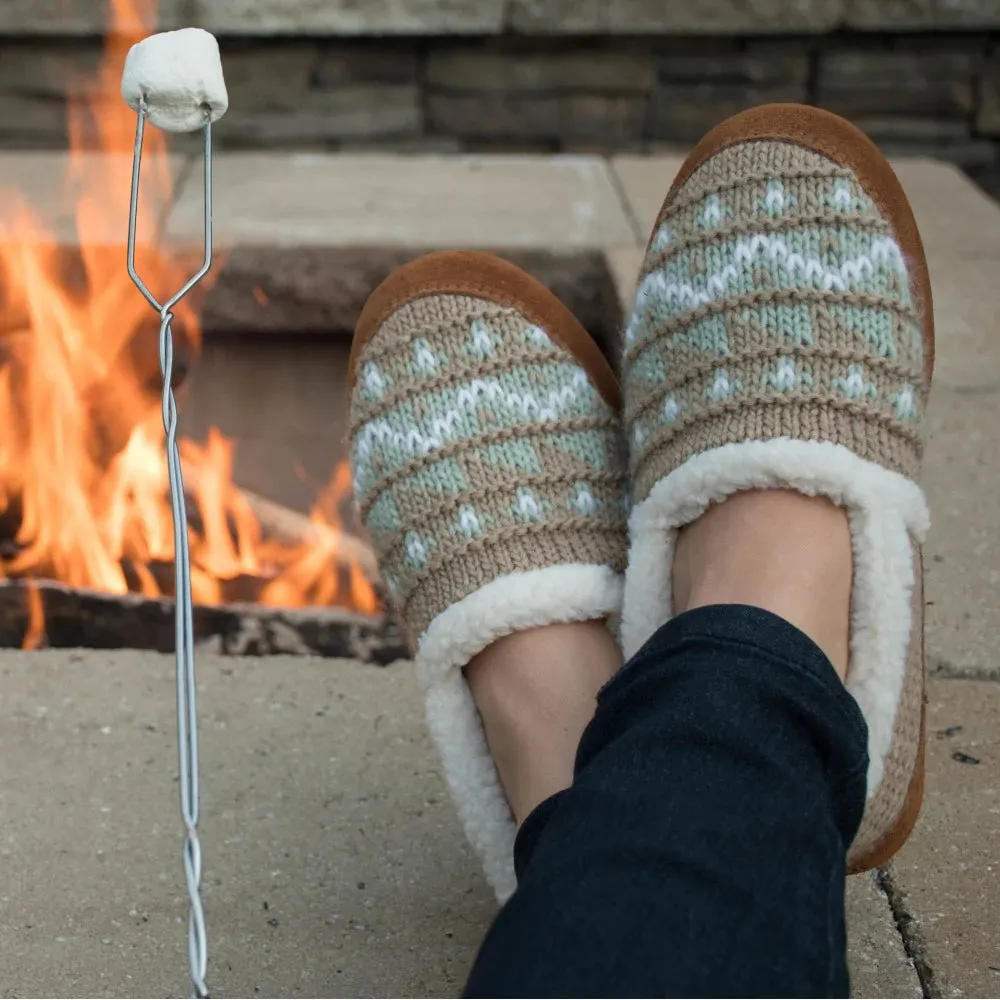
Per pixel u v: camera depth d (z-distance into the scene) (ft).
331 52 5.88
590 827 1.94
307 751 2.69
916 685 2.40
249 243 4.38
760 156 2.63
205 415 4.65
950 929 2.33
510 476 2.61
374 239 4.39
